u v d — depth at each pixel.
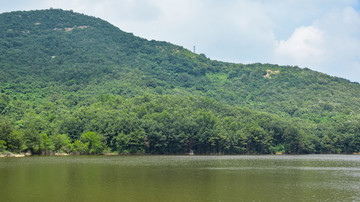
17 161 128.62
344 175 96.00
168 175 90.50
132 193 64.75
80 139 185.75
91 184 74.25
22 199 59.25
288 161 150.38
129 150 194.25
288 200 59.94
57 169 101.25
